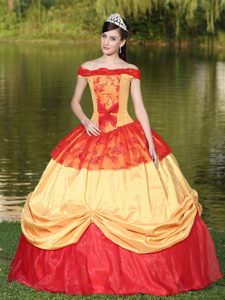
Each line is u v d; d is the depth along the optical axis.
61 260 4.82
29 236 4.92
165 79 26.52
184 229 4.87
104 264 4.73
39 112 18.94
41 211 4.92
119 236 4.75
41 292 4.80
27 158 12.96
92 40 44.50
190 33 42.97
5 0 46.44
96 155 4.98
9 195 10.10
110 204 4.83
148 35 44.06
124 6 37.19
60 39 44.81
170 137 15.21
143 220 4.80
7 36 45.38
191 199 5.04
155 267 4.77
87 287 4.73
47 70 29.58
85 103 19.56
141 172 4.95
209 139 14.95
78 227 4.79
